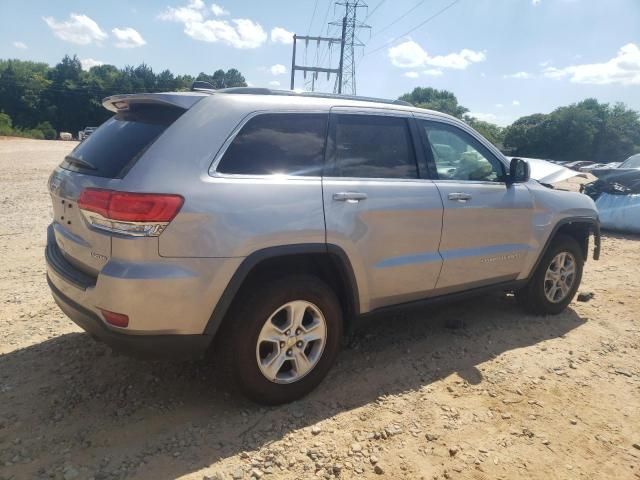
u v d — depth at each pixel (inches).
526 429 125.2
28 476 102.1
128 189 107.3
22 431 116.2
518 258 181.2
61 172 133.3
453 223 158.4
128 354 116.0
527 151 3710.6
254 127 124.9
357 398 135.1
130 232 106.7
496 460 113.8
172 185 109.7
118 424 120.0
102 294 109.1
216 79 4370.1
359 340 170.7
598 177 428.8
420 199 149.3
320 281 130.0
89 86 4074.8
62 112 4001.0
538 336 181.9
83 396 131.0
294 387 130.0
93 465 105.9
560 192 198.7
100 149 125.0
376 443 117.2
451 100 4323.3
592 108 3705.7
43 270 231.1
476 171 171.5
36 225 327.0
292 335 127.6
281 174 125.3
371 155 144.3
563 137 3545.8
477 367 155.3
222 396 133.0
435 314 197.5
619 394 144.5
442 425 125.1
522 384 146.6
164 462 107.6
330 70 1503.4
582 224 207.5
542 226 186.7
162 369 145.3
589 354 169.2
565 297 203.9
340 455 112.6
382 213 139.6
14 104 3860.7
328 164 134.4
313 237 126.0
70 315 124.3
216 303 114.7
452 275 161.5
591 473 111.6
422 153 156.2
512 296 222.8
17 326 170.7
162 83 4451.3
